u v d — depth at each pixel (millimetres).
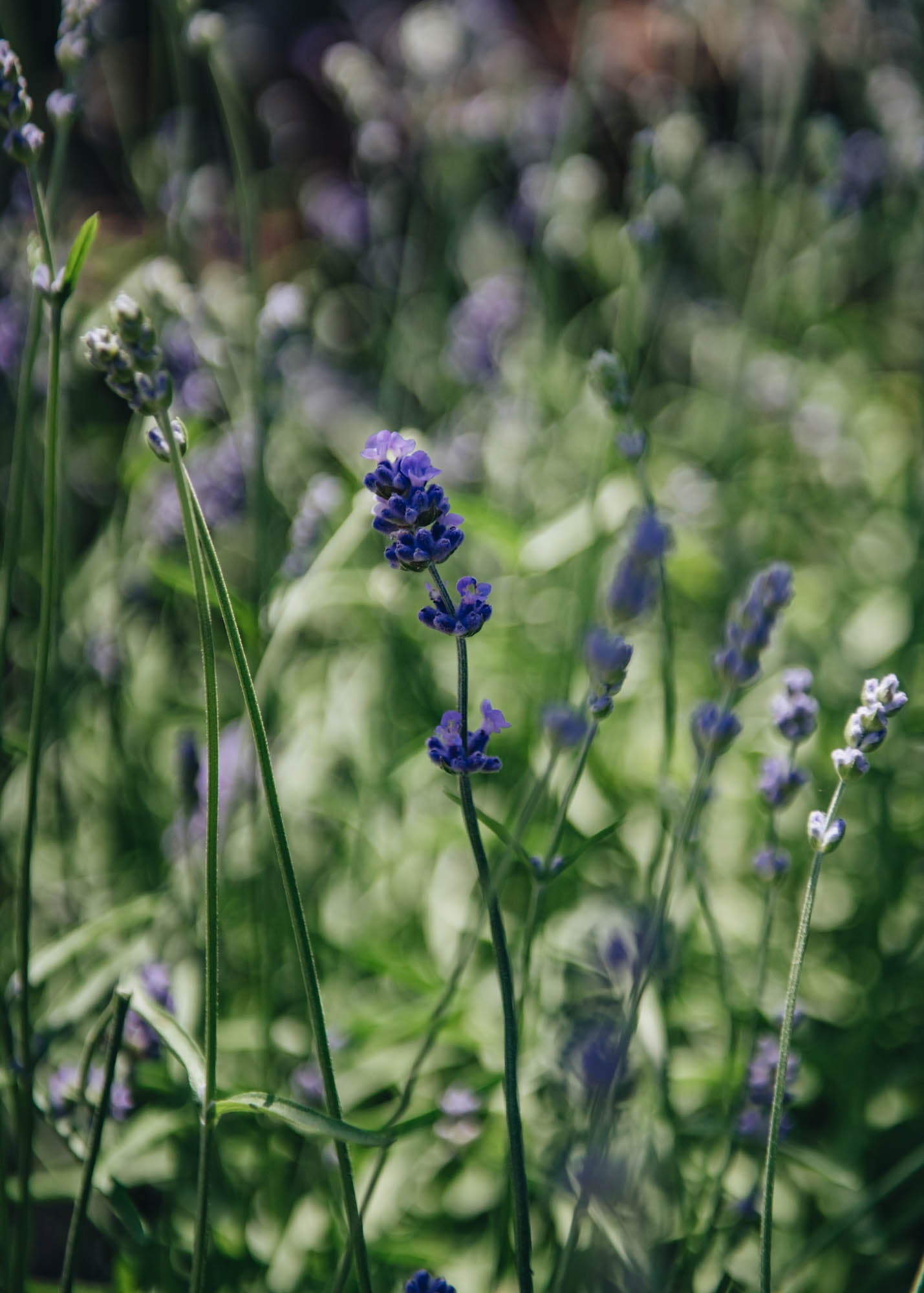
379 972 696
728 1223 612
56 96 567
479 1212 666
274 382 727
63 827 774
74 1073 577
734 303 1479
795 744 533
